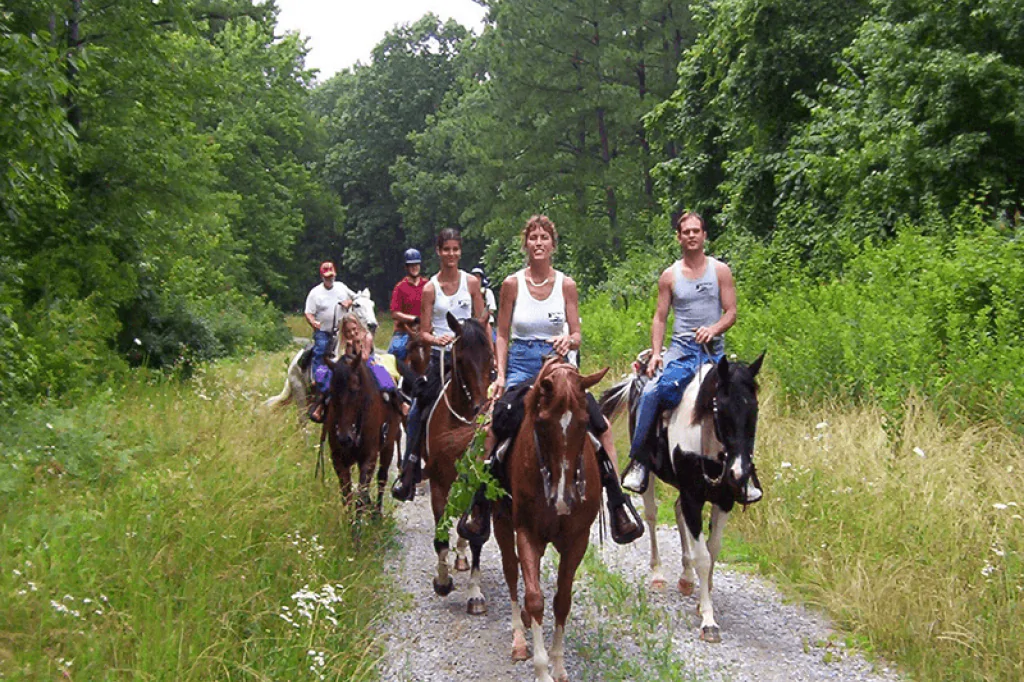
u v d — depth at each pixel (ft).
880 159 47.98
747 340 43.04
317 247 231.09
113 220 50.65
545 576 24.14
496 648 19.79
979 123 44.98
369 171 217.36
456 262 25.13
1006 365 29.60
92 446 27.55
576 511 17.37
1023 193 45.09
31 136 31.24
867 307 37.29
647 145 120.37
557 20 116.78
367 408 26.32
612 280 86.43
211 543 21.04
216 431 32.22
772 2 61.57
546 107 126.21
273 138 153.69
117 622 17.13
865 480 25.85
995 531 21.38
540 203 128.98
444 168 203.10
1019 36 43.39
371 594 21.81
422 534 28.84
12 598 17.07
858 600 20.72
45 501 23.21
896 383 31.32
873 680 18.01
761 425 32.42
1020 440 26.43
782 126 64.85
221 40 146.61
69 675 14.99
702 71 73.92
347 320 29.25
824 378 35.35
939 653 18.30
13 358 34.14
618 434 37.19
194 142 56.44
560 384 16.31
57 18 48.34
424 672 18.58
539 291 19.60
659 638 20.07
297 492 26.12
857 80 55.06
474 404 21.43
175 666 15.90
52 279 47.39
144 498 23.11
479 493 18.83
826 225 53.26
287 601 19.45
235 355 78.02
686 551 22.70
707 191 77.46
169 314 64.59
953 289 34.88
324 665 16.98
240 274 129.29
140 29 51.98
